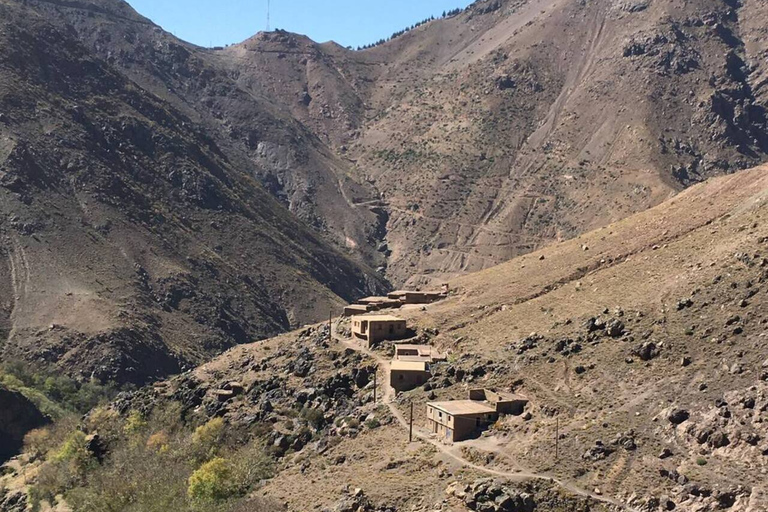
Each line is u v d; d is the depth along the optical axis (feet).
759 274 412.57
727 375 362.33
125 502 450.71
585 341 438.40
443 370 474.08
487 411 403.34
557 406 393.91
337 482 393.70
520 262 647.56
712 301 414.82
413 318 578.66
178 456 484.74
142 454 498.28
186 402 567.18
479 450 376.48
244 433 497.05
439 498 349.82
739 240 462.60
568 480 342.23
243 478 440.45
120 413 590.14
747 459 322.55
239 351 652.48
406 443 409.69
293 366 560.61
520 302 551.59
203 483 426.51
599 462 346.33
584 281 529.86
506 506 332.19
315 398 509.76
